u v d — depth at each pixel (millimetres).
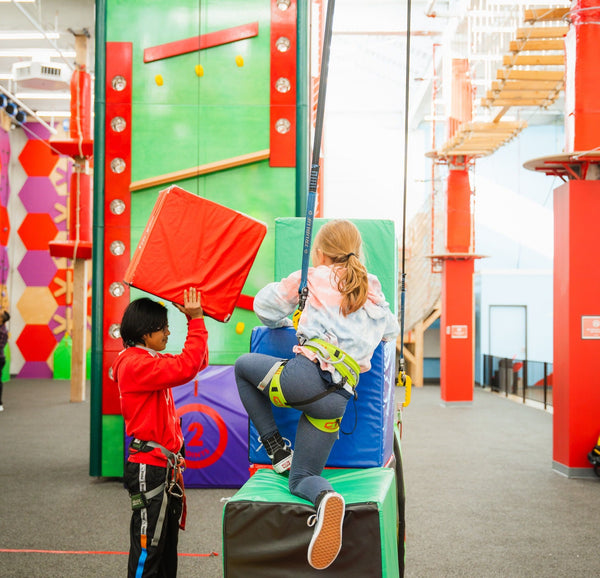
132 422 2676
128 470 2688
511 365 14445
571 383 6469
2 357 11000
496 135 10883
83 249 10281
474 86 11633
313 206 2277
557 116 18656
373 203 19203
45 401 12211
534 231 18969
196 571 3750
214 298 2598
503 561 4000
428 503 5414
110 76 5758
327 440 2240
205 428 5527
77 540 4309
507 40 11094
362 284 2301
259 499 2174
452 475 6496
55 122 17125
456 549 4230
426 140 19297
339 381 2195
